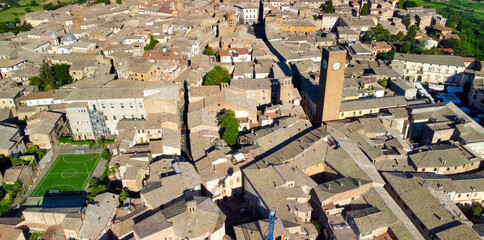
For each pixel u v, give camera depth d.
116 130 156.25
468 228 98.69
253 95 175.38
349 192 108.38
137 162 128.12
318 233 105.44
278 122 149.62
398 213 104.00
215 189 118.62
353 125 146.38
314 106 162.50
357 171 117.31
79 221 103.69
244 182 120.38
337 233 99.06
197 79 188.62
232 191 122.94
